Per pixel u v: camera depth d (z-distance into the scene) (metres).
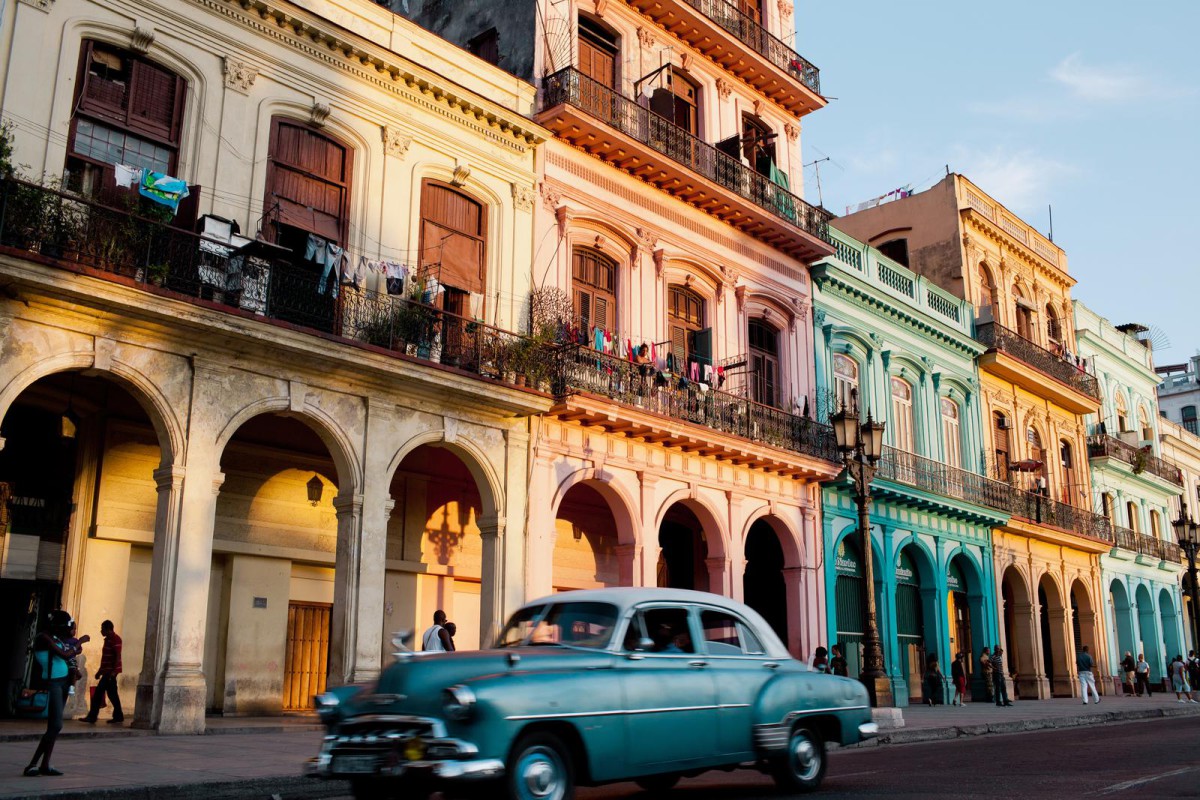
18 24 13.73
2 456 14.81
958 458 31.14
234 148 15.67
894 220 34.81
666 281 22.42
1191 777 10.05
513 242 19.47
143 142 14.93
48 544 15.12
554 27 21.42
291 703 17.55
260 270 14.77
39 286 12.34
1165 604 42.88
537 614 8.73
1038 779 10.04
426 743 6.72
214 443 14.18
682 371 22.05
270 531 17.36
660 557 23.95
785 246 25.45
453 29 22.78
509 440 18.22
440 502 19.55
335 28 16.91
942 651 28.06
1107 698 33.12
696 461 21.78
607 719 7.64
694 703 8.33
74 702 14.89
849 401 27.03
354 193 17.19
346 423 15.84
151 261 13.77
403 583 18.75
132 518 15.84
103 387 15.71
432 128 18.47
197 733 13.40
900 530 27.42
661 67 22.52
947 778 10.23
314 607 18.14
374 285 16.66
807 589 23.83
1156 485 43.81
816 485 24.72
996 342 32.62
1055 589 34.38
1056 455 36.47
